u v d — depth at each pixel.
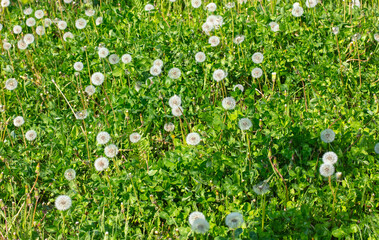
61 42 4.71
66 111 3.83
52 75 4.18
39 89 4.04
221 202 2.78
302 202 2.66
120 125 3.49
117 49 4.26
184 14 5.19
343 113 3.21
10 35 5.08
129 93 3.70
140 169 2.95
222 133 3.10
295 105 3.50
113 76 3.99
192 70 4.00
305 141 3.02
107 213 2.67
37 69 4.52
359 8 4.61
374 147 2.87
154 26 4.79
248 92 3.48
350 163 2.87
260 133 2.91
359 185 2.68
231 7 4.57
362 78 3.85
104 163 2.77
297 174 2.73
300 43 4.27
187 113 3.54
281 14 4.58
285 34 4.32
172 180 2.79
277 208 2.71
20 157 3.25
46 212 2.91
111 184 2.82
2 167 3.17
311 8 4.52
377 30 4.21
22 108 3.82
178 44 4.38
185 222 2.60
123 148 3.35
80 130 3.53
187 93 3.75
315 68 3.88
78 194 2.84
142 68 4.02
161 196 2.82
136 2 5.10
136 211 2.70
